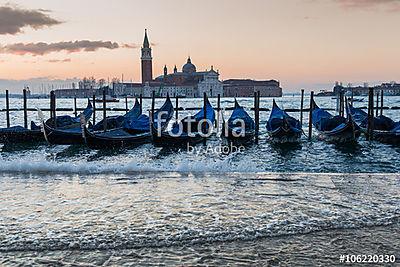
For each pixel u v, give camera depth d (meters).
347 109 26.81
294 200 10.87
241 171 15.59
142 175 14.45
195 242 7.86
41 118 22.05
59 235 8.22
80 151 21.69
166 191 11.98
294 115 54.28
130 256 7.26
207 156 20.48
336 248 7.59
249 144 24.50
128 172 15.01
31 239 7.99
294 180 13.45
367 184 12.74
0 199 11.12
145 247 7.64
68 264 6.96
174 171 15.27
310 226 8.69
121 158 19.66
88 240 7.94
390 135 23.28
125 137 21.72
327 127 26.14
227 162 18.30
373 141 24.53
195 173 14.84
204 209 10.07
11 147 23.14
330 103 106.12
